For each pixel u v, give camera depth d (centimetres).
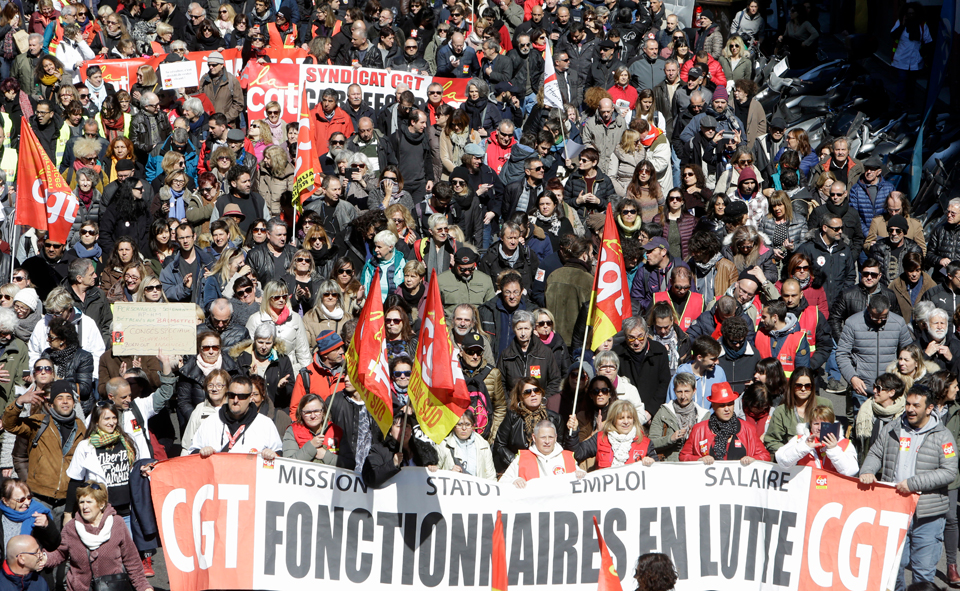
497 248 2252
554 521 1583
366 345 1430
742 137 3097
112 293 2208
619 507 1592
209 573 1559
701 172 2683
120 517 1516
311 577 1568
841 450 1574
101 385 1961
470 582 1576
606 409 1750
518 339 1919
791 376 1716
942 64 3341
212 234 2319
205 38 3716
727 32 4422
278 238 2269
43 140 2977
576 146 2762
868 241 2595
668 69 3316
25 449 1717
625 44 3878
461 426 1638
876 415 1681
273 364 1892
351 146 2922
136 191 2556
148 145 2945
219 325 1977
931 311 2022
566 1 4059
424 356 1431
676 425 1772
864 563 1550
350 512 1571
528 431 1722
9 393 1930
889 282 2419
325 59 3634
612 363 1747
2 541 1520
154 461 1574
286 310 2009
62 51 3625
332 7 4019
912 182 3142
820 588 1564
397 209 2408
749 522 1591
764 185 3022
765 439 1738
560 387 1936
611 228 1741
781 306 2030
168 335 1839
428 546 1574
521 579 1583
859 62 4062
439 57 3528
